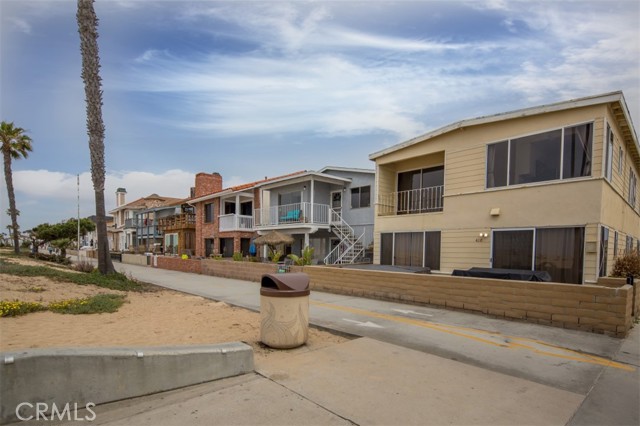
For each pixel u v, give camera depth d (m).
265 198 25.91
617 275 10.32
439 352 5.55
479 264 11.59
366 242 19.44
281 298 5.58
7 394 3.11
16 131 28.05
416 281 9.48
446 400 3.79
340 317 8.02
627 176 13.12
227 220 27.38
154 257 26.44
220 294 12.01
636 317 8.02
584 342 6.11
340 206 21.23
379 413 3.48
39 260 23.16
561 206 9.86
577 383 4.38
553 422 3.41
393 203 15.64
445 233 12.64
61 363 3.34
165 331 6.54
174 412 3.44
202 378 4.16
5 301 7.47
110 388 3.60
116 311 8.20
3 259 19.09
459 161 12.33
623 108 9.77
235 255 19.89
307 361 4.98
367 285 10.65
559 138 10.03
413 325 7.26
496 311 7.93
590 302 6.74
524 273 8.38
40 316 7.02
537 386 4.24
